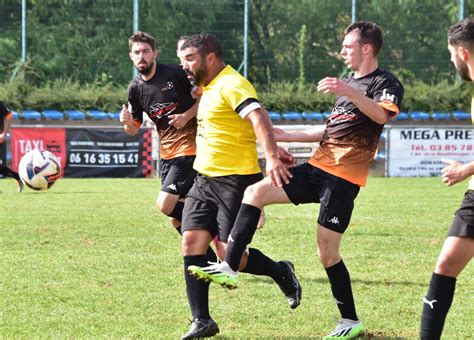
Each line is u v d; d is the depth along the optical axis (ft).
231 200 37.45
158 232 73.97
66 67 183.83
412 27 187.73
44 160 75.56
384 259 59.88
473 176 31.55
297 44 187.01
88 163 156.56
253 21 185.78
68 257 59.67
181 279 51.55
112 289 48.34
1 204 99.91
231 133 37.42
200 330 36.65
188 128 56.24
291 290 41.83
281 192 36.52
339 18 187.32
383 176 165.07
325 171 36.83
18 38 183.01
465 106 182.91
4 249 63.41
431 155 165.58
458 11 186.80
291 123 181.06
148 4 183.52
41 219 83.61
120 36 185.06
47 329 38.93
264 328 39.75
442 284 32.12
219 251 45.16
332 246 37.24
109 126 171.53
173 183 56.24
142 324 40.16
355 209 96.84
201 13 184.03
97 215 87.61
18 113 173.47
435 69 188.75
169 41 183.73
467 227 31.17
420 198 112.06
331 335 37.45
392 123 181.27
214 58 37.47
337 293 37.47
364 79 36.88
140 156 157.79
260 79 187.42
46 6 182.60
